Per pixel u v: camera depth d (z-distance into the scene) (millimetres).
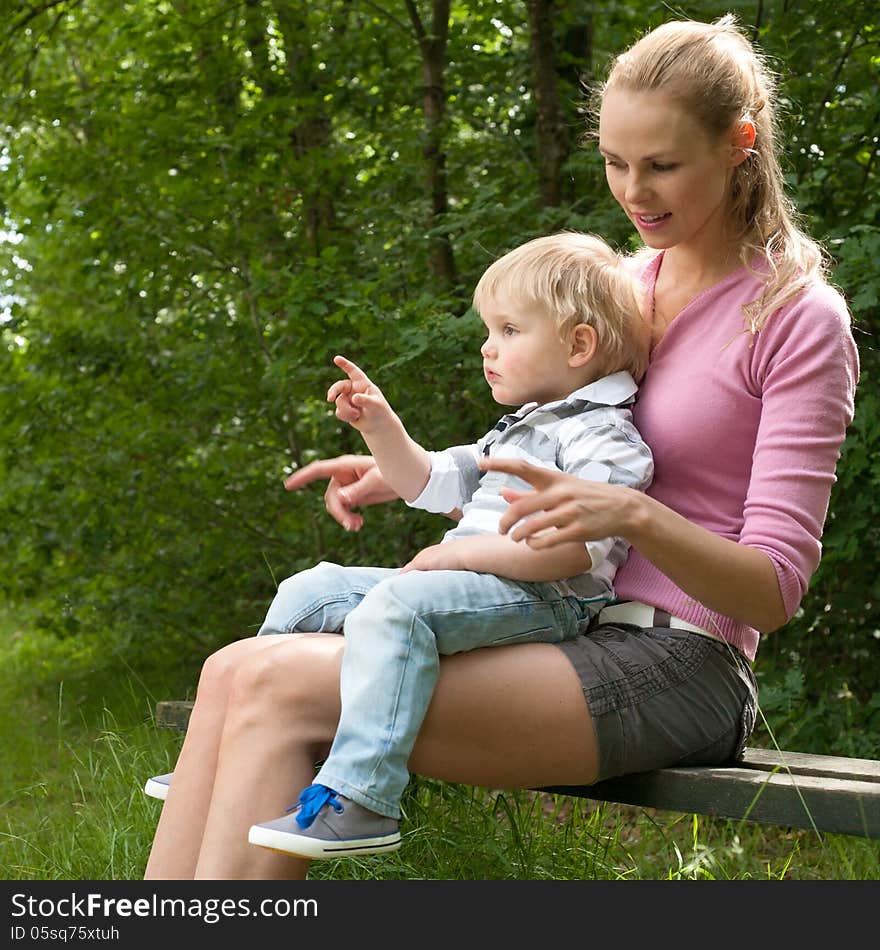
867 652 4867
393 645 2262
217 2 7066
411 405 5805
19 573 7586
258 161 6641
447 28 6812
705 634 2453
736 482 2465
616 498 2137
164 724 3309
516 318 2652
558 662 2359
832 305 2400
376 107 6891
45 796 4656
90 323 7676
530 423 2598
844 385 2365
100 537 7195
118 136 6695
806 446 2312
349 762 2195
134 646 7512
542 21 6211
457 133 6926
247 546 7199
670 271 2682
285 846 2127
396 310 5777
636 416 2576
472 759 2357
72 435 7305
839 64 5242
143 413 7148
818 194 4871
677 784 2396
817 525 2311
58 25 8133
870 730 4492
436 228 5855
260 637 2613
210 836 2299
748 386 2436
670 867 3480
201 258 6926
